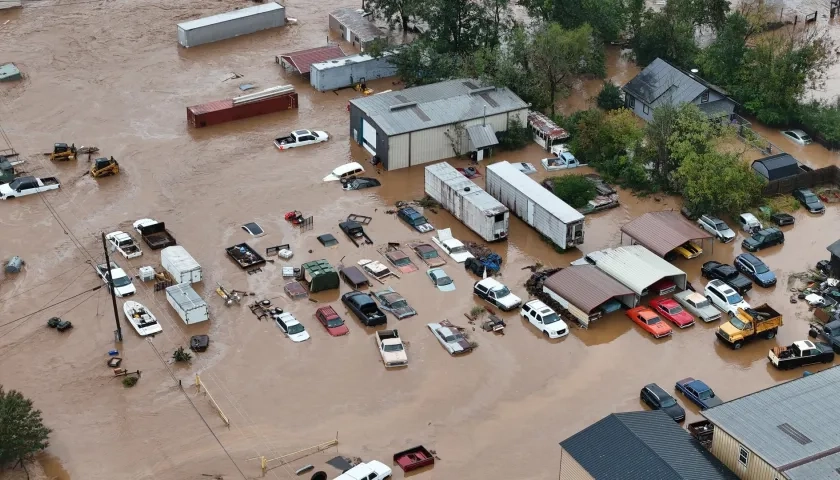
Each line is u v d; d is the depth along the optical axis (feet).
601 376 281.33
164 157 394.93
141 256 332.19
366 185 375.45
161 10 534.37
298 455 250.98
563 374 282.36
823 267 326.65
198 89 450.30
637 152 376.48
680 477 212.43
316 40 502.79
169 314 304.71
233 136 412.16
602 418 258.16
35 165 387.14
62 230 347.77
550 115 427.33
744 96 427.74
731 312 304.50
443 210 361.51
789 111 419.95
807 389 239.91
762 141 401.29
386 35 489.67
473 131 390.63
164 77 460.55
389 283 319.88
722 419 229.04
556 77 428.56
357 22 503.20
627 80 467.11
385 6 489.67
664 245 324.39
